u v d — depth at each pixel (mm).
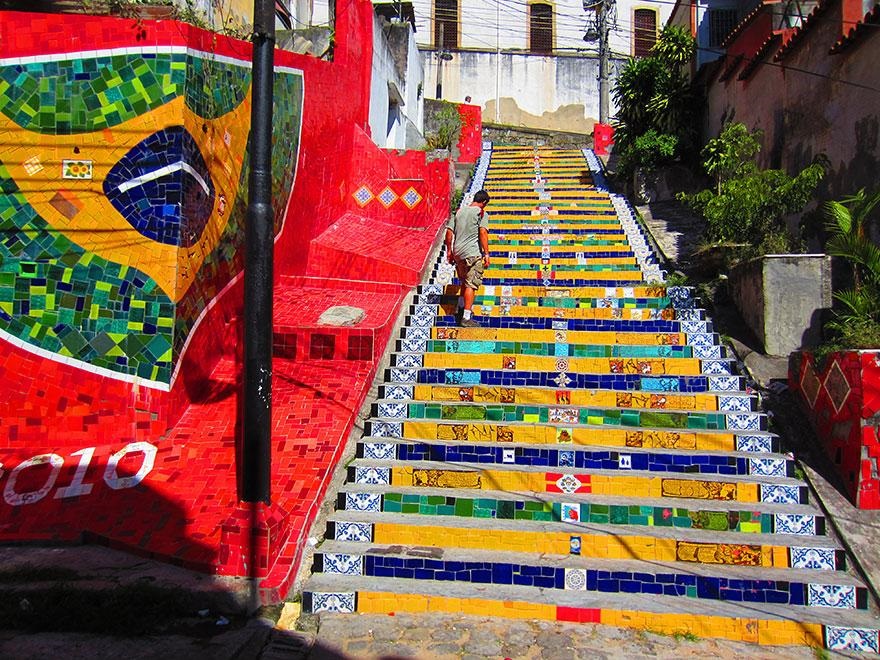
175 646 3807
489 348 7016
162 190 5590
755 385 6238
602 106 19656
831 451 5324
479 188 13289
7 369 5531
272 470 5266
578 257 9555
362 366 6543
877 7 6418
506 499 5055
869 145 6691
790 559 4586
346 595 4309
